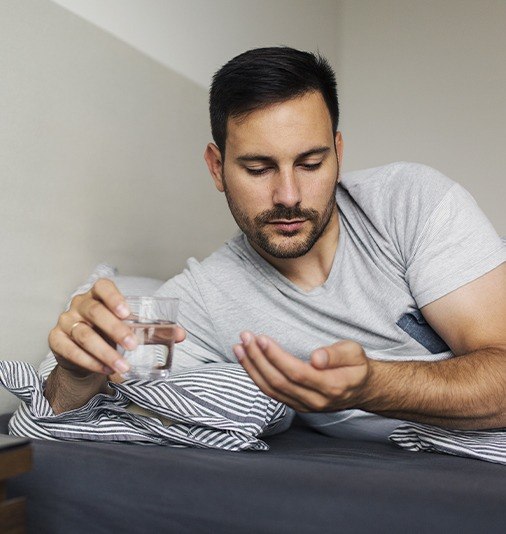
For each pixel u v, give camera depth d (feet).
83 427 3.84
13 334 5.30
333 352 2.95
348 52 12.59
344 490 2.89
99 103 6.23
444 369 3.59
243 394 4.01
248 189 4.34
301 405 3.14
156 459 3.31
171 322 3.33
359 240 4.78
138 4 6.85
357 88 12.51
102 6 6.33
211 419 3.84
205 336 5.11
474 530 2.64
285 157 4.20
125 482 3.15
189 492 3.03
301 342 4.78
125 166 6.61
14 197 5.29
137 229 6.83
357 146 12.49
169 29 7.38
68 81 5.83
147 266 7.02
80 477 3.21
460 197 4.43
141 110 6.84
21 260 5.37
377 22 12.40
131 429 3.86
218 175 5.07
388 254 4.57
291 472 3.14
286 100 4.17
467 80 11.73
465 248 4.22
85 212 6.08
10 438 2.79
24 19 5.37
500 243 4.31
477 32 11.69
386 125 12.28
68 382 3.82
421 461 3.62
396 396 3.39
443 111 11.87
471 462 3.65
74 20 5.91
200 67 8.00
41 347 5.59
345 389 3.04
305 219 4.32
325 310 4.71
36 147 5.49
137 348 3.25
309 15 11.24
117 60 6.48
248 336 2.96
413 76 12.11
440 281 4.19
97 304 3.33
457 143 11.77
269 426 4.44
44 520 3.20
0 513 2.59
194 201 7.89
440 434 3.92
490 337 4.05
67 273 5.88
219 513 2.94
